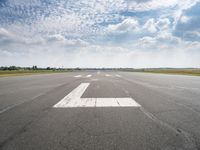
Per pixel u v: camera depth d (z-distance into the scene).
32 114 3.31
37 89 7.13
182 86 8.16
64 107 3.89
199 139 2.15
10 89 7.17
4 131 2.44
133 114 3.29
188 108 3.78
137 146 1.96
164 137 2.21
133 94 5.70
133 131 2.42
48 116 3.17
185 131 2.42
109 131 2.42
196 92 6.20
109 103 4.30
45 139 2.16
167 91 6.43
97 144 2.01
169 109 3.69
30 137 2.22
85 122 2.82
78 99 4.83
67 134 2.31
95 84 9.05
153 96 5.32
